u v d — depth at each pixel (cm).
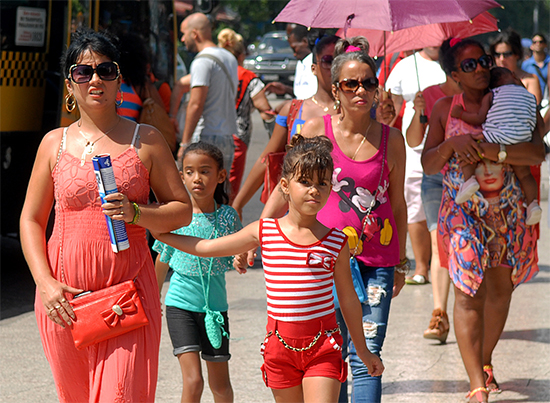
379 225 1545
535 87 3152
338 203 1535
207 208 1723
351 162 1531
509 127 1803
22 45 2822
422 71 2852
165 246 1658
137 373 1263
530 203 1881
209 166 1692
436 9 1795
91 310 1254
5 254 3431
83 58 1264
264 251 1354
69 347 1298
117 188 1275
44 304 1263
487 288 1947
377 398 1503
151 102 2789
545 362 2158
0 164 2848
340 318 1557
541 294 2909
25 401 1836
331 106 1747
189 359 1614
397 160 1575
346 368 1372
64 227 1295
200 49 3228
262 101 3394
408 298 2853
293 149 1317
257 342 2308
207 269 1634
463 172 1848
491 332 1952
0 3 2738
